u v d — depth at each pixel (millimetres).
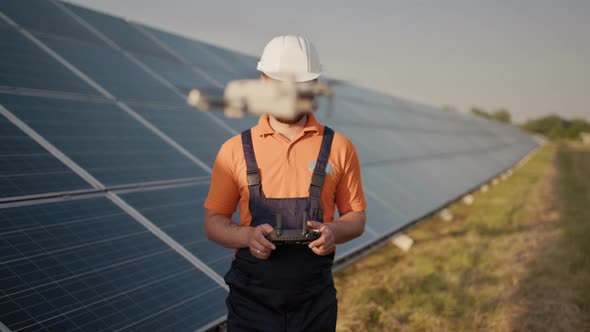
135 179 4047
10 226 2789
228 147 2031
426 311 4820
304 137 1999
